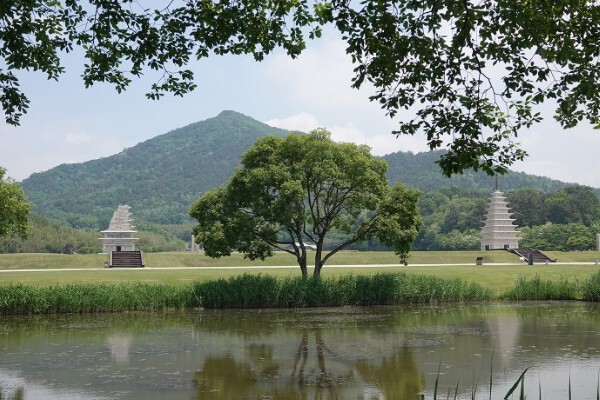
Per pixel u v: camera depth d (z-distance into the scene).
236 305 37.56
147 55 13.92
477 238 117.50
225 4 13.74
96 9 13.30
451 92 12.07
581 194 133.88
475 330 28.38
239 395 16.92
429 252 83.00
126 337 26.66
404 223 38.22
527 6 11.37
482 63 11.80
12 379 18.80
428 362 21.23
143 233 144.62
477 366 20.56
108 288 36.34
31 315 33.94
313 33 14.51
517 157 12.51
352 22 11.93
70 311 34.78
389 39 11.85
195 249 99.31
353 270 59.59
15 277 47.72
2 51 13.91
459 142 12.03
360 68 12.32
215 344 24.88
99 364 20.97
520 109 12.48
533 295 41.81
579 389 17.41
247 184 36.16
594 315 33.78
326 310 36.53
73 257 75.44
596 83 11.70
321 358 21.98
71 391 17.30
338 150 37.69
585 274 51.72
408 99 12.35
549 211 130.50
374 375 19.33
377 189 38.19
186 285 38.06
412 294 39.50
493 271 55.22
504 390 17.41
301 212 36.62
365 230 39.03
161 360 21.69
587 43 11.67
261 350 23.59
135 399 16.48
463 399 16.55
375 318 32.81
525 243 110.94
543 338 26.02
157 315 34.22
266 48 14.63
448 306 38.47
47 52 14.38
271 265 72.88
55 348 24.03
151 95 14.86
